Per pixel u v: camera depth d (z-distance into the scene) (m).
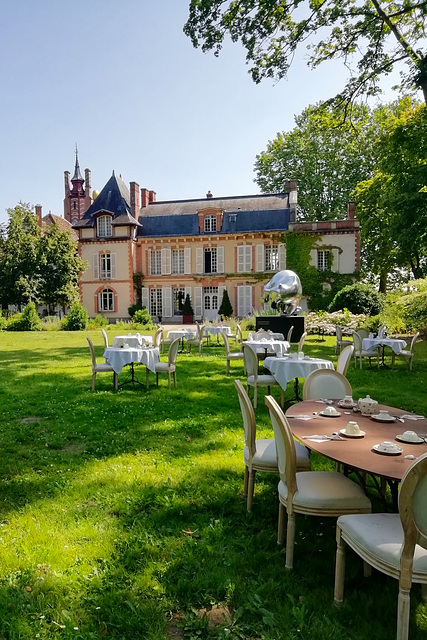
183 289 38.03
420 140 19.39
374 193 28.61
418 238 21.52
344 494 2.96
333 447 2.92
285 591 2.74
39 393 8.65
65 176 67.06
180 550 3.15
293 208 34.72
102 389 9.05
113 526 3.50
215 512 3.79
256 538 3.35
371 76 12.78
